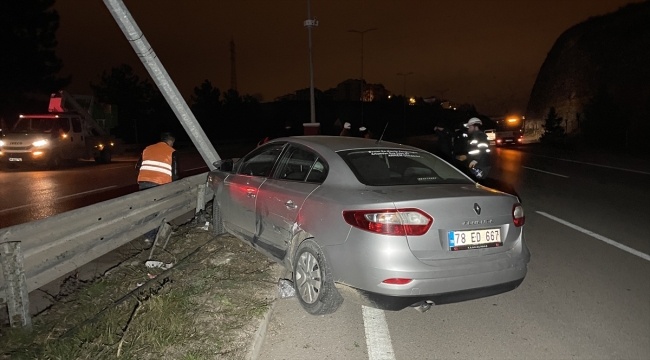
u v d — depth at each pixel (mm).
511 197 4523
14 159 18109
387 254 3939
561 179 15578
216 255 6273
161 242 6672
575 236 7914
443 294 4043
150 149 7355
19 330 3852
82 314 4367
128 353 3639
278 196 5199
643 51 40188
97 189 12938
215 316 4441
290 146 5645
